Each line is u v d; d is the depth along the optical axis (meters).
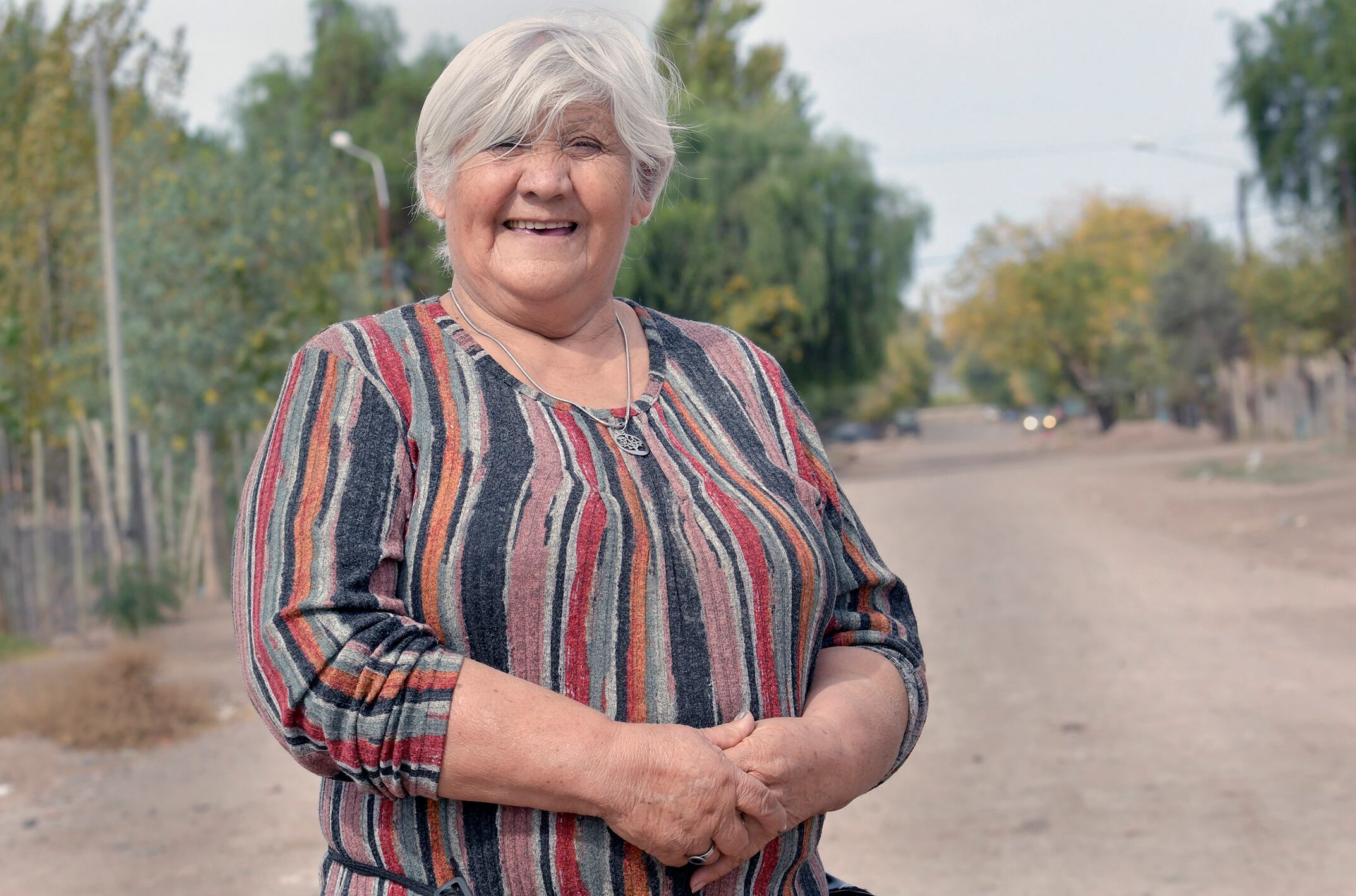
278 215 14.38
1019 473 27.19
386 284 16.84
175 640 9.55
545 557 1.42
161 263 13.62
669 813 1.38
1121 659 7.59
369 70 26.16
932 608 9.86
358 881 1.51
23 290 14.11
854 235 30.84
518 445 1.50
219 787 5.59
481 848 1.44
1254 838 4.51
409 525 1.46
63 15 15.98
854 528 1.79
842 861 4.47
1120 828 4.69
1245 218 32.06
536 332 1.64
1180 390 40.16
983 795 5.15
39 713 6.52
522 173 1.57
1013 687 6.97
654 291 25.34
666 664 1.46
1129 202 53.38
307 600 1.36
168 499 12.30
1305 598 9.49
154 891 4.29
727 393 1.73
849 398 52.31
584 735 1.37
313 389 1.50
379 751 1.35
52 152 14.84
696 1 35.88
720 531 1.52
